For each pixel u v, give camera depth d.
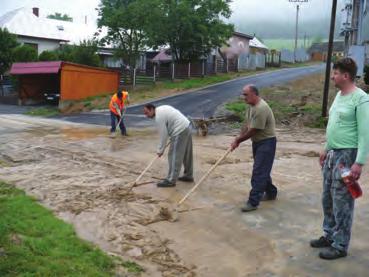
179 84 31.66
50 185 7.77
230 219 6.02
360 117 4.25
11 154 10.98
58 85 30.19
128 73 33.53
